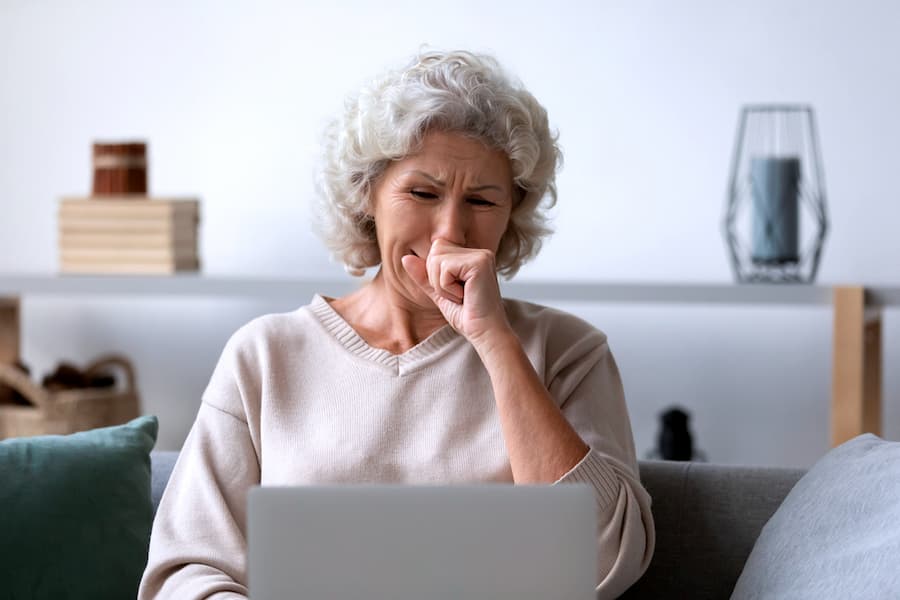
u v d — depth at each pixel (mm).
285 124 3873
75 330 4023
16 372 3516
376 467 1734
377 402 1780
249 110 3889
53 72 3986
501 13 3744
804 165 3580
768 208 3270
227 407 1806
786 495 1844
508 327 1681
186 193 3928
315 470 1730
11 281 3527
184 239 3588
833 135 3602
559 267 3762
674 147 3691
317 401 1794
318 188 1959
